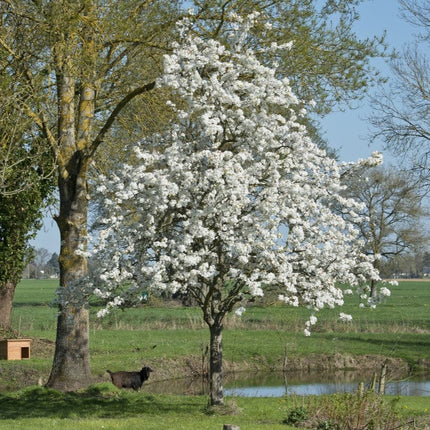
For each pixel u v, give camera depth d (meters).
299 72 24.25
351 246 19.80
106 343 40.47
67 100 25.64
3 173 23.91
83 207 25.08
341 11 25.20
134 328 48.91
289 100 19.41
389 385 31.89
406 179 49.91
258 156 19.83
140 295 18.50
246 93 19.67
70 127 25.64
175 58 19.27
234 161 18.34
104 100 27.14
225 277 18.95
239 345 40.69
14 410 21.73
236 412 20.58
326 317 54.00
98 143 24.58
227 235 18.14
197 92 20.38
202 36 24.20
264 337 43.97
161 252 18.22
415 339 44.28
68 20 22.06
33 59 23.45
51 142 24.77
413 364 38.44
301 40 23.64
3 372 30.52
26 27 23.09
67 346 25.16
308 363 38.06
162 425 17.98
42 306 75.44
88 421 18.73
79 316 25.27
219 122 19.38
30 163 27.34
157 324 50.81
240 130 19.17
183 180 18.66
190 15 23.66
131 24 23.69
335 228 19.34
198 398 24.25
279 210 18.30
